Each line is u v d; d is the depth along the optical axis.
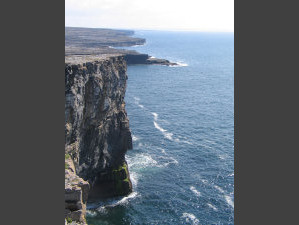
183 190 60.62
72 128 46.09
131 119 103.38
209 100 133.75
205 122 102.94
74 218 31.34
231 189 61.25
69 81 44.50
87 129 53.66
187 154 76.88
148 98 134.00
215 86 165.50
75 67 46.16
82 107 48.66
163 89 153.62
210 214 53.47
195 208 55.12
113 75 60.94
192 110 117.31
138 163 71.19
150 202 56.84
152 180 64.31
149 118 105.31
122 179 60.34
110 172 60.72
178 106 122.44
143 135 88.75
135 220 51.78
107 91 57.34
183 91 150.88
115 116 64.00
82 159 53.53
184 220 51.84
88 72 50.66
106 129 60.44
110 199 58.03
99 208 54.94
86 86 51.19
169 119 105.00
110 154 61.72
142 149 78.81
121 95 67.38
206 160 73.75
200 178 65.31
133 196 58.78
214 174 67.06
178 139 86.69
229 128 97.38
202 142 84.94
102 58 59.62
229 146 82.44
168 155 76.00
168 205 55.81
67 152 45.00
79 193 32.25
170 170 68.44
